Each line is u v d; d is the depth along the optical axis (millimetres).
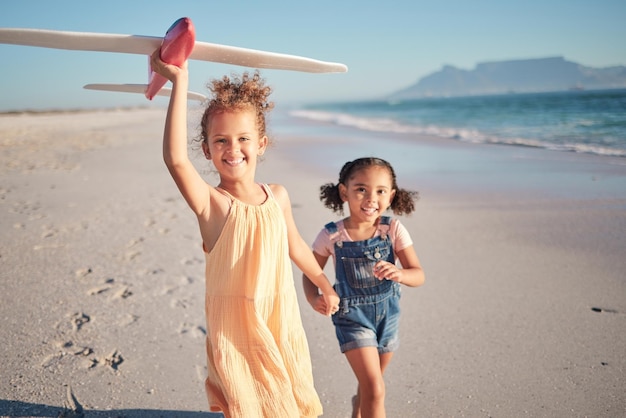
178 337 3154
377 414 2082
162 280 4160
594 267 4219
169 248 5078
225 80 1889
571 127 16469
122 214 6594
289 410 1759
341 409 2498
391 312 2270
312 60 1758
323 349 3080
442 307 3631
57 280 4137
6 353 2912
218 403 1832
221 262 1791
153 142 18203
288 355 1870
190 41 1476
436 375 2752
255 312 1778
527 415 2383
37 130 26828
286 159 12188
